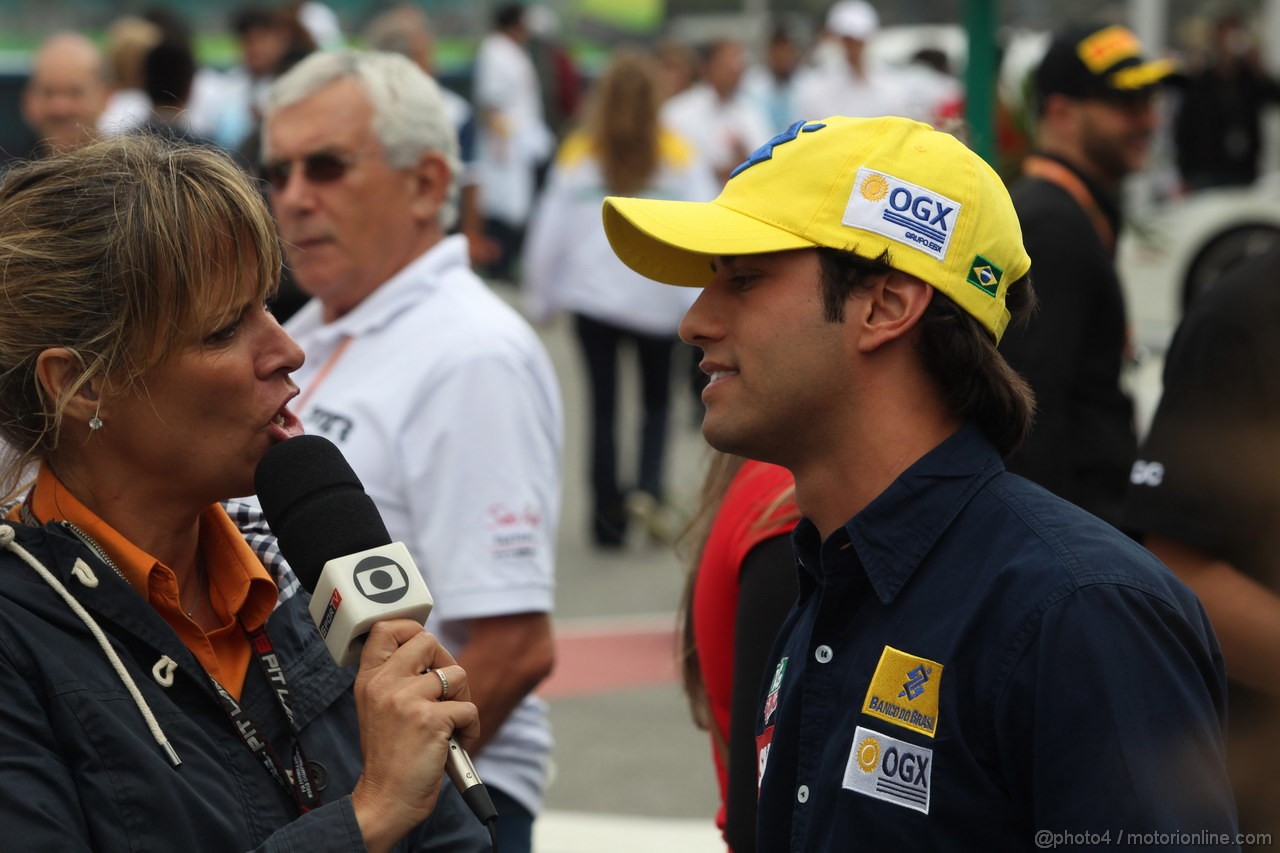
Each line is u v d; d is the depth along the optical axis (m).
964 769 2.12
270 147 4.00
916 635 2.21
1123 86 4.85
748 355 2.32
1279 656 3.33
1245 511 3.39
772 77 18.42
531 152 19.44
